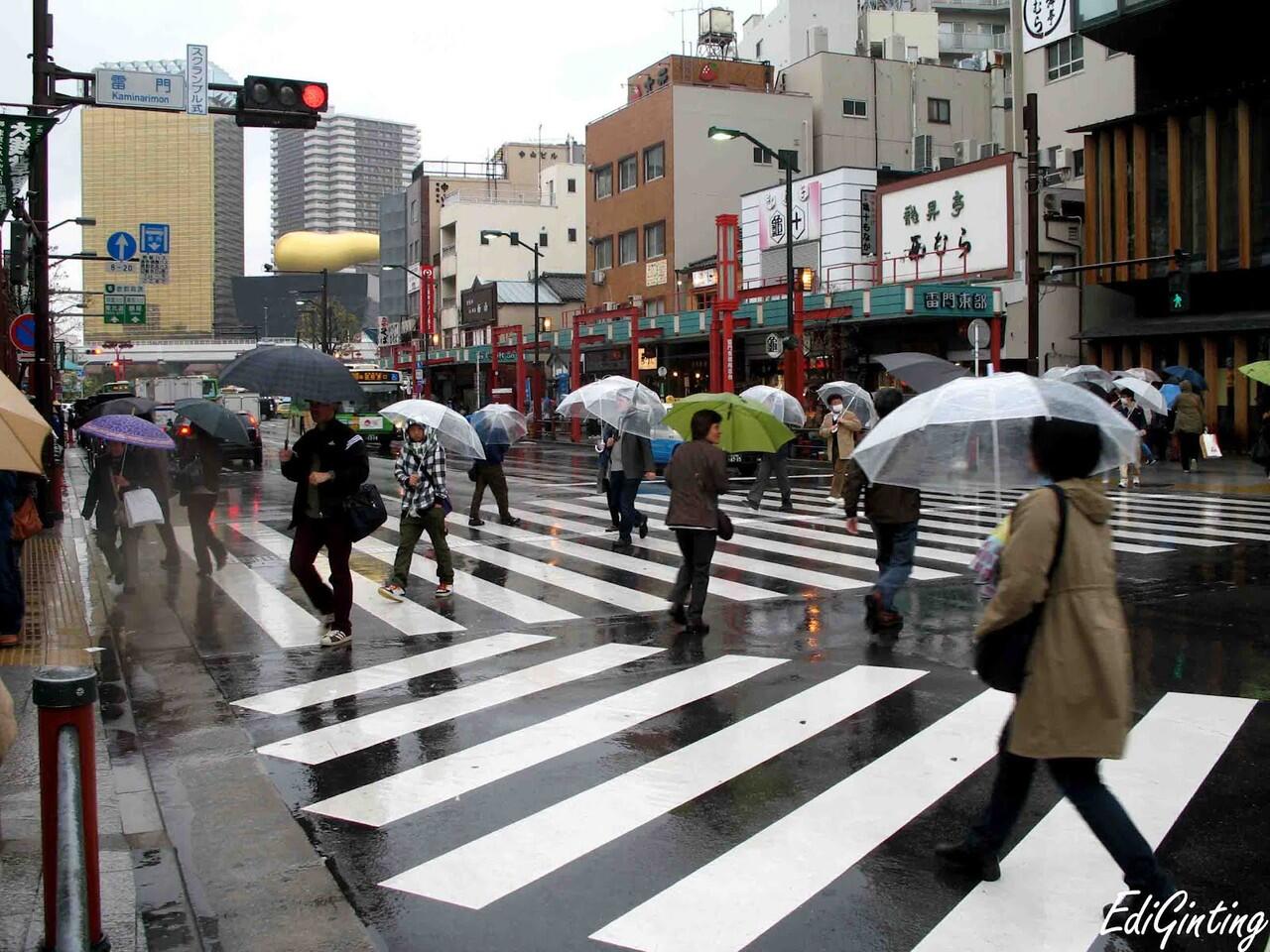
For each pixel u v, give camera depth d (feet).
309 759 19.81
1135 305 107.24
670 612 32.04
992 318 103.65
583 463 100.99
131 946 12.60
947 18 239.30
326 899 14.19
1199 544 44.47
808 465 91.81
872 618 29.84
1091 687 13.02
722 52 181.57
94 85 44.01
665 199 163.02
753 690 23.90
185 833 16.51
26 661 26.32
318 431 28.48
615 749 20.04
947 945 12.67
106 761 19.76
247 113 44.21
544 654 27.58
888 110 168.35
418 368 204.03
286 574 40.27
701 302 153.07
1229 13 94.99
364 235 479.41
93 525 56.08
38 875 14.42
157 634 30.17
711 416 29.78
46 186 54.03
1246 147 89.97
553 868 14.97
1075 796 13.33
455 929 13.29
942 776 18.26
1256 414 90.48
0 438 13.41
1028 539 13.01
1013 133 132.57
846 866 14.83
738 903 13.78
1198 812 16.51
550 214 260.42
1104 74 115.75
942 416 16.92
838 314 106.52
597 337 142.92
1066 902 13.71
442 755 19.89
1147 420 75.56
